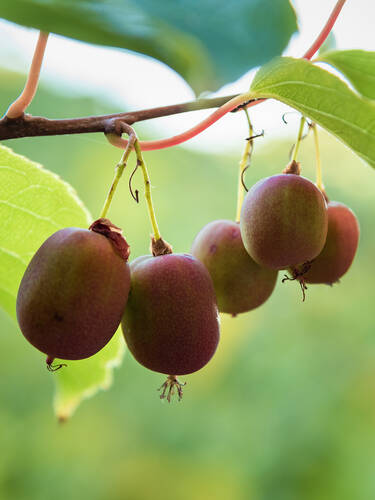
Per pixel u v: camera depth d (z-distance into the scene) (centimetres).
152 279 26
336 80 25
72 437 68
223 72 19
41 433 67
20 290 25
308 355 70
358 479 63
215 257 29
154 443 67
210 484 65
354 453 64
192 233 74
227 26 19
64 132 26
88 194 72
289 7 20
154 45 19
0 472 65
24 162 30
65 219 31
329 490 63
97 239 25
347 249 29
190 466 66
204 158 78
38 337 25
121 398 68
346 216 29
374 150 26
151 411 68
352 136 26
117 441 67
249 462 65
